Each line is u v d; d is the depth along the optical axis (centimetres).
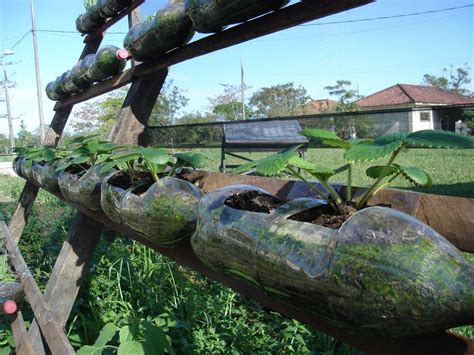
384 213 72
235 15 161
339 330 92
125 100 271
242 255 92
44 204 742
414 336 69
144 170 195
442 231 94
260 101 1337
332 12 135
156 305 276
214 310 269
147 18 261
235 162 286
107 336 218
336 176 243
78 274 250
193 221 135
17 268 312
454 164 216
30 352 205
